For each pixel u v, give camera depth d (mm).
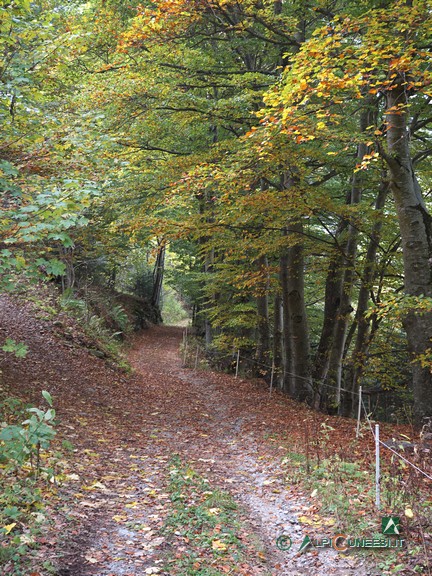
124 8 13172
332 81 7078
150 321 38594
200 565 4594
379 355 17062
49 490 5605
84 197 5129
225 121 12898
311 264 15742
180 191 10219
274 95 7543
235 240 13742
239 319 19375
